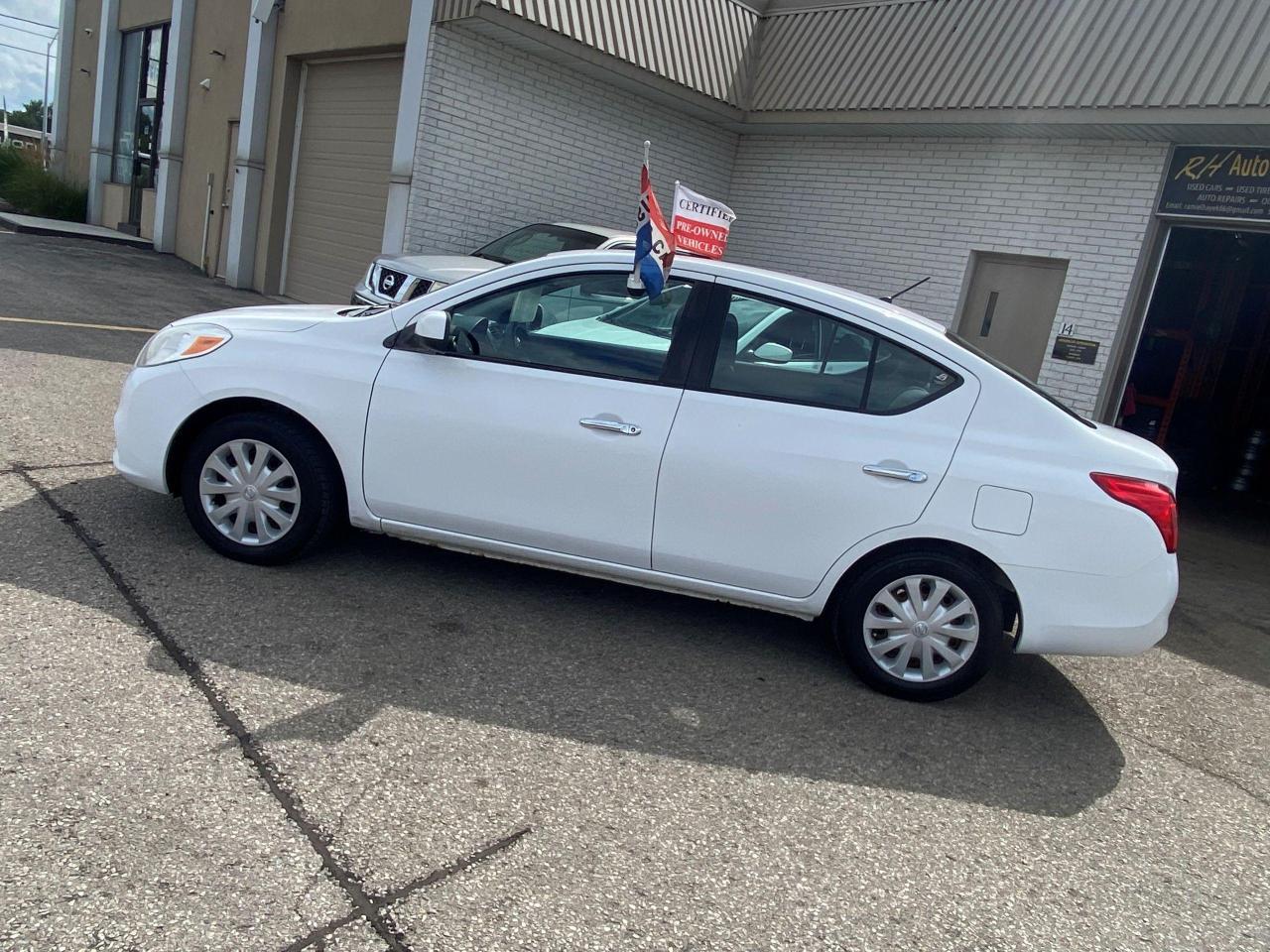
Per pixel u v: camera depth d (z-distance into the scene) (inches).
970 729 158.6
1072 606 154.1
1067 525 151.9
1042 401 158.7
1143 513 152.4
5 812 100.5
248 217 557.6
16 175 882.1
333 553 183.9
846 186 451.5
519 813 115.9
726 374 159.6
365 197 491.5
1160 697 186.5
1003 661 192.4
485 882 103.1
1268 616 254.2
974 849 125.0
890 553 159.3
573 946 96.0
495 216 430.9
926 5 411.5
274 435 165.3
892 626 160.6
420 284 302.8
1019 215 393.7
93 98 825.5
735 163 499.5
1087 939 110.6
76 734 115.4
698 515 158.4
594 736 136.4
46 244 616.1
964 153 409.7
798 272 473.1
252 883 97.1
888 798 133.6
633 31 412.2
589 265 164.7
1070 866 124.8
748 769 135.1
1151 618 154.0
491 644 158.6
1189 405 461.7
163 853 99.0
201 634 144.3
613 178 465.1
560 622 171.8
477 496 163.5
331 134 515.5
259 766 115.9
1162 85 327.3
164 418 167.9
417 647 152.7
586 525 161.6
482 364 162.7
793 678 165.8
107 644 136.6
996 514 153.0
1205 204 346.0
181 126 673.6
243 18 582.9
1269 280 449.7
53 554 160.7
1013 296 402.9
